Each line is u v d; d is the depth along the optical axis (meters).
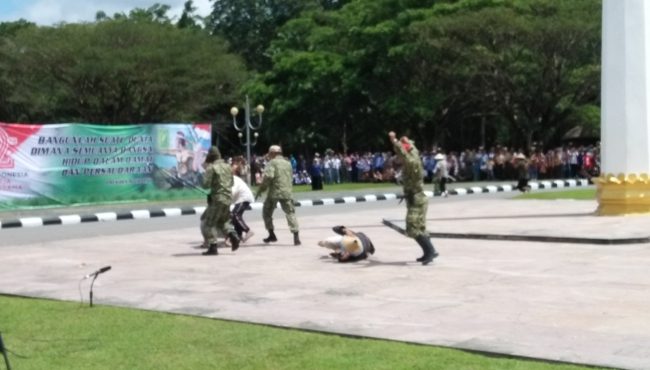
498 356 6.88
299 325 8.25
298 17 65.38
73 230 20.72
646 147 18.62
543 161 45.56
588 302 9.18
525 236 15.16
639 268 11.62
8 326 8.59
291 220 15.38
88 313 9.19
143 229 20.47
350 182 49.31
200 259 13.65
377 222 20.12
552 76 48.25
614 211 18.94
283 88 57.25
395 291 10.14
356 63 53.28
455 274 11.41
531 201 25.80
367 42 52.12
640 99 18.55
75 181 28.47
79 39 52.97
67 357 7.23
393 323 8.26
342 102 55.62
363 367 6.64
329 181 47.91
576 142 60.50
